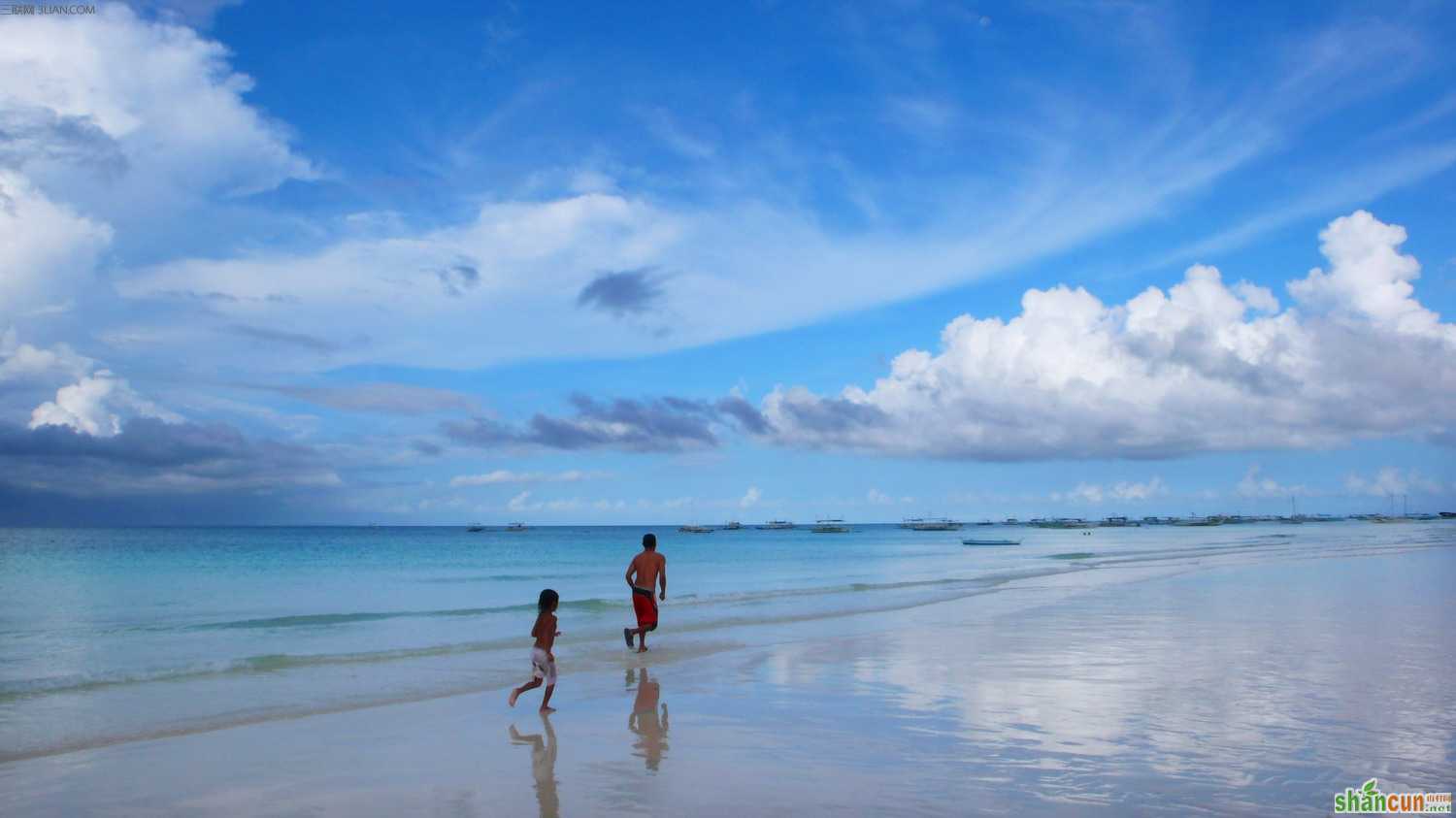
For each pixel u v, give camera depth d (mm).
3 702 10711
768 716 9320
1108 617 18047
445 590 32656
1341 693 9891
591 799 6469
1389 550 50531
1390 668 11516
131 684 11906
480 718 9508
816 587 30781
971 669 12070
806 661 13148
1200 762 7152
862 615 20281
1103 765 7109
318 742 8453
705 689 11023
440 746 8211
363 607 25266
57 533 182750
